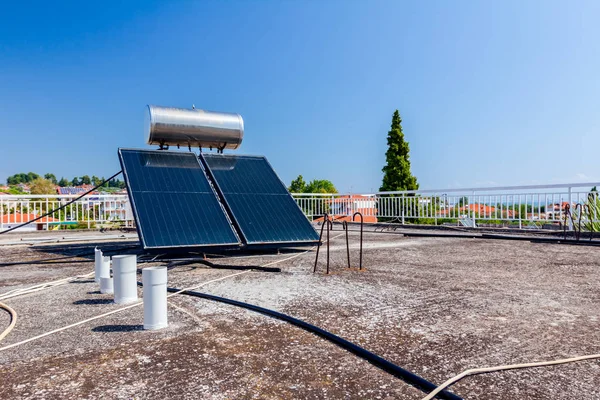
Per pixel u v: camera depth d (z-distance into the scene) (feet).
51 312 10.82
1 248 25.58
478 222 38.68
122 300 11.72
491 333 8.61
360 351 7.63
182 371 7.00
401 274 15.33
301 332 8.91
